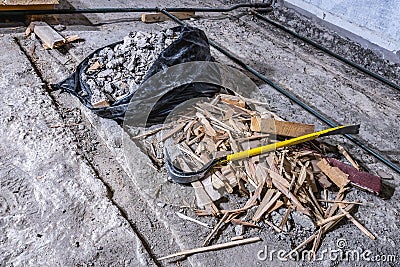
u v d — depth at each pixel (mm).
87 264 1431
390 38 3020
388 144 2270
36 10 3031
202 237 1562
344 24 3387
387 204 1820
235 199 1737
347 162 2037
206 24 3627
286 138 2016
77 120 2141
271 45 3359
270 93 2607
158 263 1478
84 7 3635
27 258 1429
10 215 1574
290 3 3939
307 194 1746
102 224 1573
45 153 1874
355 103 2645
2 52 2676
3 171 1760
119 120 2092
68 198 1667
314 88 2762
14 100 2184
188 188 1761
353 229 1672
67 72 2555
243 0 4250
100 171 1837
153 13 3547
